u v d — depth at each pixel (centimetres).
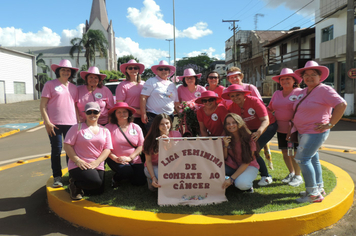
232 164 394
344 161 612
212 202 354
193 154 362
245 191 395
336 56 1697
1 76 2931
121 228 314
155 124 380
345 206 355
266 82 3453
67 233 327
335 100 320
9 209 400
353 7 1416
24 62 3356
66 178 477
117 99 509
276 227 299
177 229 296
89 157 381
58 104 442
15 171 599
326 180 429
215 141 363
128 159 412
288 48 2720
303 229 308
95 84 479
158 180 361
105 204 354
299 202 349
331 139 888
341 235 307
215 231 294
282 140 443
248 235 296
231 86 399
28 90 3438
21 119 1623
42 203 421
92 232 328
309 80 348
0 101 2900
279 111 431
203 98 409
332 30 1850
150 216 312
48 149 832
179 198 359
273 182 443
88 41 3781
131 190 412
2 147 891
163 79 513
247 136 368
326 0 1845
